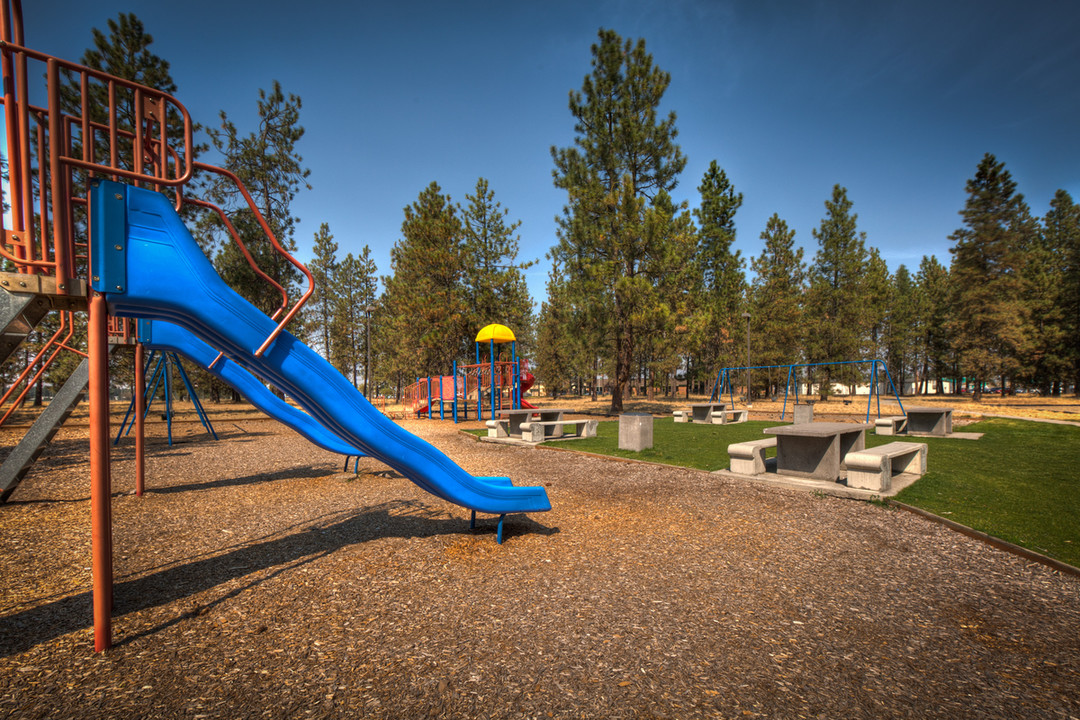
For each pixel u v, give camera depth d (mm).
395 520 5168
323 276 37031
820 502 5793
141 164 2955
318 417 4004
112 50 16656
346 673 2385
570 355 43875
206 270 3164
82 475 7836
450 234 25031
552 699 2158
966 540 4395
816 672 2381
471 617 2971
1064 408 22859
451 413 25359
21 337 3537
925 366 47625
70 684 2309
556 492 6371
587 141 20344
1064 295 34000
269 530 4828
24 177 2707
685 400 39250
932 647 2619
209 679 2346
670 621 2912
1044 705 2117
